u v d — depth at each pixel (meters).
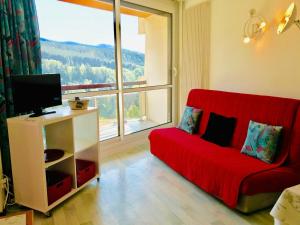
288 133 2.26
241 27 3.15
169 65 4.32
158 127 4.30
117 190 2.52
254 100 2.65
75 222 2.01
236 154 2.43
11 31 2.32
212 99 3.16
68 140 2.34
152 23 3.93
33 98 2.22
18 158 2.11
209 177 2.29
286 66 2.70
